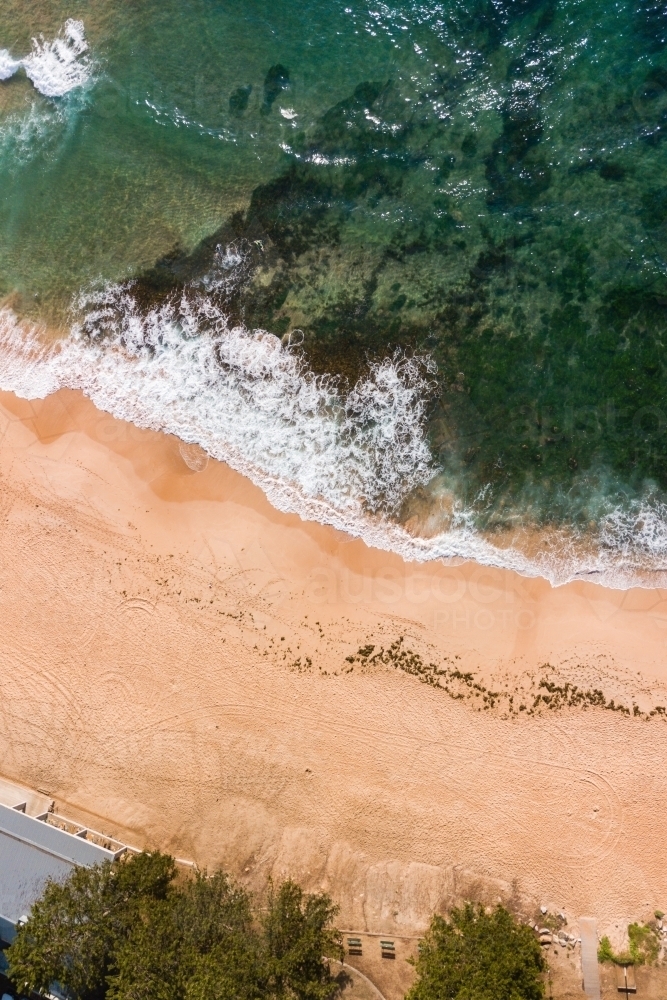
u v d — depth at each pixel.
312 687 23.59
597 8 24.64
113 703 24.02
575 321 24.58
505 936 20.88
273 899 22.53
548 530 24.22
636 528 24.03
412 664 23.52
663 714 22.91
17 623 24.58
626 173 24.45
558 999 22.08
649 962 22.03
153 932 20.52
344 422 24.95
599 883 22.52
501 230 24.88
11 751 24.14
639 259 24.33
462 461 24.72
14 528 24.89
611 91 24.53
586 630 23.47
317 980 21.44
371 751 23.28
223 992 19.25
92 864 22.05
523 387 24.69
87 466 25.00
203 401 25.23
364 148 25.34
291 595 24.03
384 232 25.22
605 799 22.75
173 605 24.19
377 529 24.41
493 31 24.95
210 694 23.78
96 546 24.64
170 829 23.45
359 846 23.02
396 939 22.55
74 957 20.58
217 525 24.52
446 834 22.92
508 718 23.16
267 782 23.39
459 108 25.02
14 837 22.41
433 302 25.02
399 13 25.34
